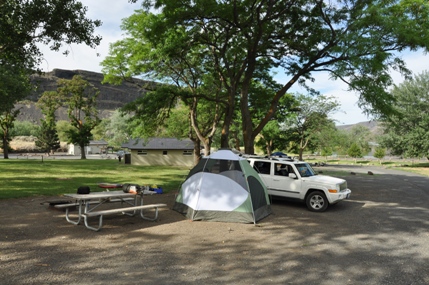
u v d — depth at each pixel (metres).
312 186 10.91
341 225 8.87
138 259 5.76
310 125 44.38
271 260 5.90
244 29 15.78
